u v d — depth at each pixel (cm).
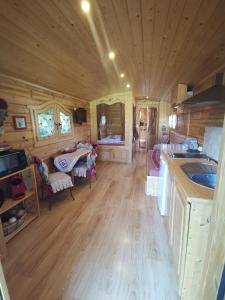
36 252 179
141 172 437
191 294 125
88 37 176
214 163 189
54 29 155
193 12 130
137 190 328
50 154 330
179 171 162
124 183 364
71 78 295
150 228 214
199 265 117
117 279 149
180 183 132
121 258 170
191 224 111
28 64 209
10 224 202
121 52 219
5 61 189
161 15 141
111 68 284
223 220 74
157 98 682
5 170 189
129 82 399
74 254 175
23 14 129
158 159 356
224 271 68
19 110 250
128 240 194
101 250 180
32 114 275
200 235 112
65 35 167
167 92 493
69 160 310
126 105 507
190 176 154
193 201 108
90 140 541
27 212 246
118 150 533
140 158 591
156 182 298
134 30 166
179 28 156
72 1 124
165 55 224
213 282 82
